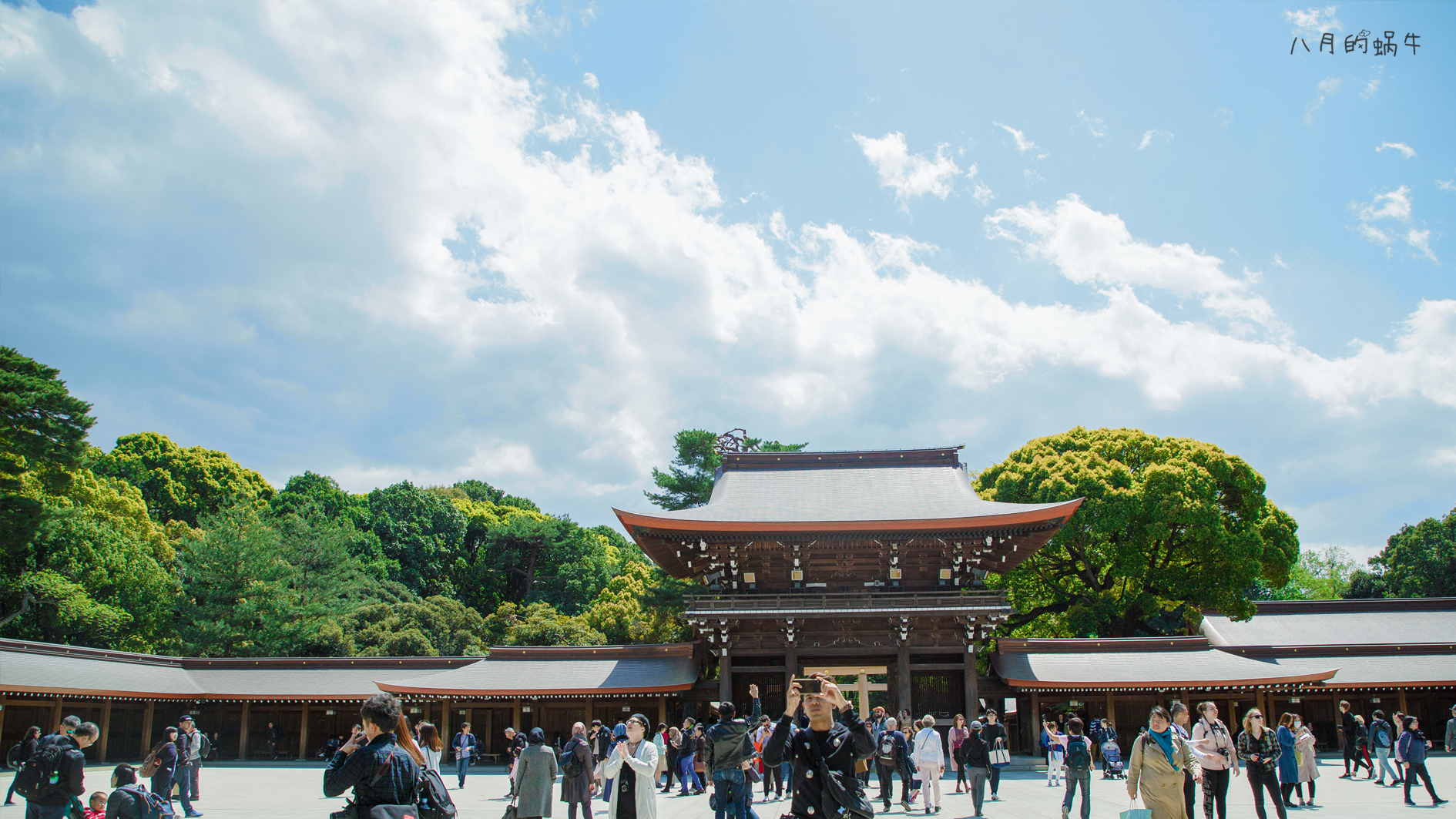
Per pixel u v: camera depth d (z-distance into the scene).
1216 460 60.44
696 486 73.31
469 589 120.62
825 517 44.75
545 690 45.34
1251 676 44.34
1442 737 46.44
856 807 9.44
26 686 40.91
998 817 21.98
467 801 29.38
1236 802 24.55
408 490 122.25
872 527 41.94
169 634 66.94
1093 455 62.25
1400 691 46.72
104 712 45.81
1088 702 46.34
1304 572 103.56
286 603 67.81
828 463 53.06
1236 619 56.41
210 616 66.00
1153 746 13.88
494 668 48.81
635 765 14.00
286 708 50.81
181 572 74.94
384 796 8.49
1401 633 53.53
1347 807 22.97
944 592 44.41
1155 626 68.62
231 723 50.47
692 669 47.12
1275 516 62.09
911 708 42.47
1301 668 47.59
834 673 48.47
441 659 52.38
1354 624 55.00
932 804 24.50
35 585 56.28
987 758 21.92
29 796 14.34
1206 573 58.06
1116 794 27.52
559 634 82.00
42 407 47.88
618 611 84.69
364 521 117.44
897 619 42.59
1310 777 23.62
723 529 42.38
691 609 42.53
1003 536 43.50
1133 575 58.75
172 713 49.53
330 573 80.88
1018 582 64.12
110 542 64.19
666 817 23.52
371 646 76.44
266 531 70.44
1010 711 43.75
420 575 115.50
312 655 71.06
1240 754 17.19
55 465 49.72
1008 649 48.34
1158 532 56.69
